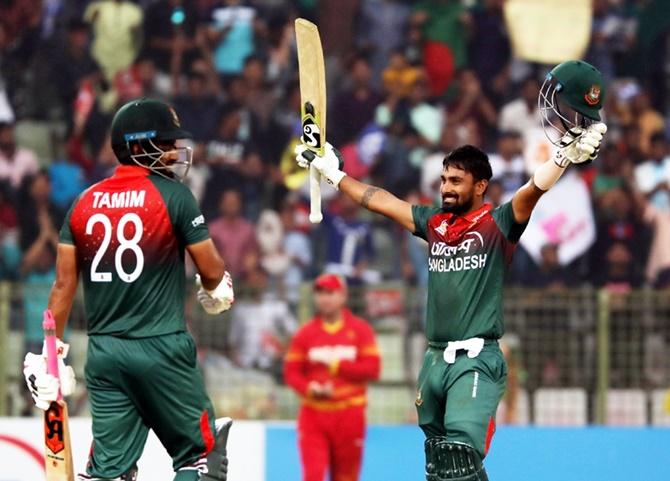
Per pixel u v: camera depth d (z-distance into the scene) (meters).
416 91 49.47
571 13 50.91
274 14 50.66
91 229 22.33
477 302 23.42
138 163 22.67
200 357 38.72
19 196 46.09
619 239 45.69
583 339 38.62
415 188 47.38
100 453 22.31
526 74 50.56
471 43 50.69
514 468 34.94
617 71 51.16
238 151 47.56
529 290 38.72
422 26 50.75
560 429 35.19
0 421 33.09
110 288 22.20
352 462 34.38
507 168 46.56
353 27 50.81
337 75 49.53
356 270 44.62
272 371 38.66
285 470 34.53
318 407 34.09
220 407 38.59
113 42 49.50
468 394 23.02
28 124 48.69
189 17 50.03
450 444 22.56
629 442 35.16
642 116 49.78
